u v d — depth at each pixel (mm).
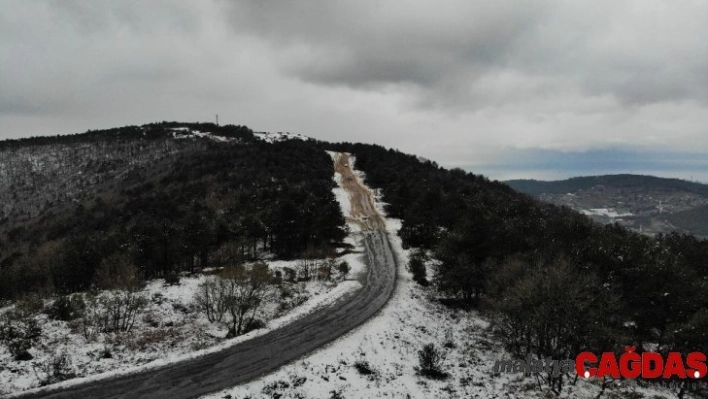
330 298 41188
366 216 85938
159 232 53375
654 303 32031
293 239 64375
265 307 37500
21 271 50875
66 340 27469
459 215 69062
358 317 35656
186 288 41531
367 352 28828
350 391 23406
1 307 36000
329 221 65250
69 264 47875
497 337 34000
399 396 23594
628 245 38875
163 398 21031
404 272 52469
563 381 26016
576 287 27188
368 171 123125
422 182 94875
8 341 25969
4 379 21516
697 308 30766
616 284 33188
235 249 56625
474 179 132875
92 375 23172
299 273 50625
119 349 27109
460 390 25031
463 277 39781
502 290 34312
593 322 26359
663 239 54281
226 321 34188
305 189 85875
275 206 69062
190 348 28422
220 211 78125
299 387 23078
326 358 26969
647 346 34125
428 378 26328
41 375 22531
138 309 34281
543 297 27312
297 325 33344
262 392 22219
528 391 24844
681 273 31969
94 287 41969
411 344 31453
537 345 30516
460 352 31125
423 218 68062
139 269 49156
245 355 26922
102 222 83812
